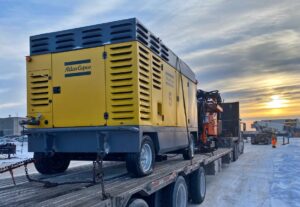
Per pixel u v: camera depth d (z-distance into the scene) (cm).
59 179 575
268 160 1931
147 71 605
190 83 979
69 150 582
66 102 592
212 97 1421
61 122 593
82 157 666
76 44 595
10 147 2122
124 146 550
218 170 1233
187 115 923
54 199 393
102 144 555
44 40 620
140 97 564
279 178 1227
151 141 607
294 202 840
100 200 376
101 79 573
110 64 569
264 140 4209
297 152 2605
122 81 561
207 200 868
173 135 769
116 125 558
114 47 569
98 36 582
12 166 518
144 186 472
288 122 6412
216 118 1538
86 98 579
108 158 645
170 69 772
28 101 620
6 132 6769
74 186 490
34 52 626
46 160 644
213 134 1446
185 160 884
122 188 448
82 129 566
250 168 1533
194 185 810
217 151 1409
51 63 608
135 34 561
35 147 602
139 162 552
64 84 596
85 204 358
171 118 761
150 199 545
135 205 435
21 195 432
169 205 601
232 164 1709
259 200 866
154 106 640
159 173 598
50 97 604
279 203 830
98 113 570
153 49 649
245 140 5409
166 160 888
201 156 1018
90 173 665
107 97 566
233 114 2153
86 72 583
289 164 1692
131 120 552
